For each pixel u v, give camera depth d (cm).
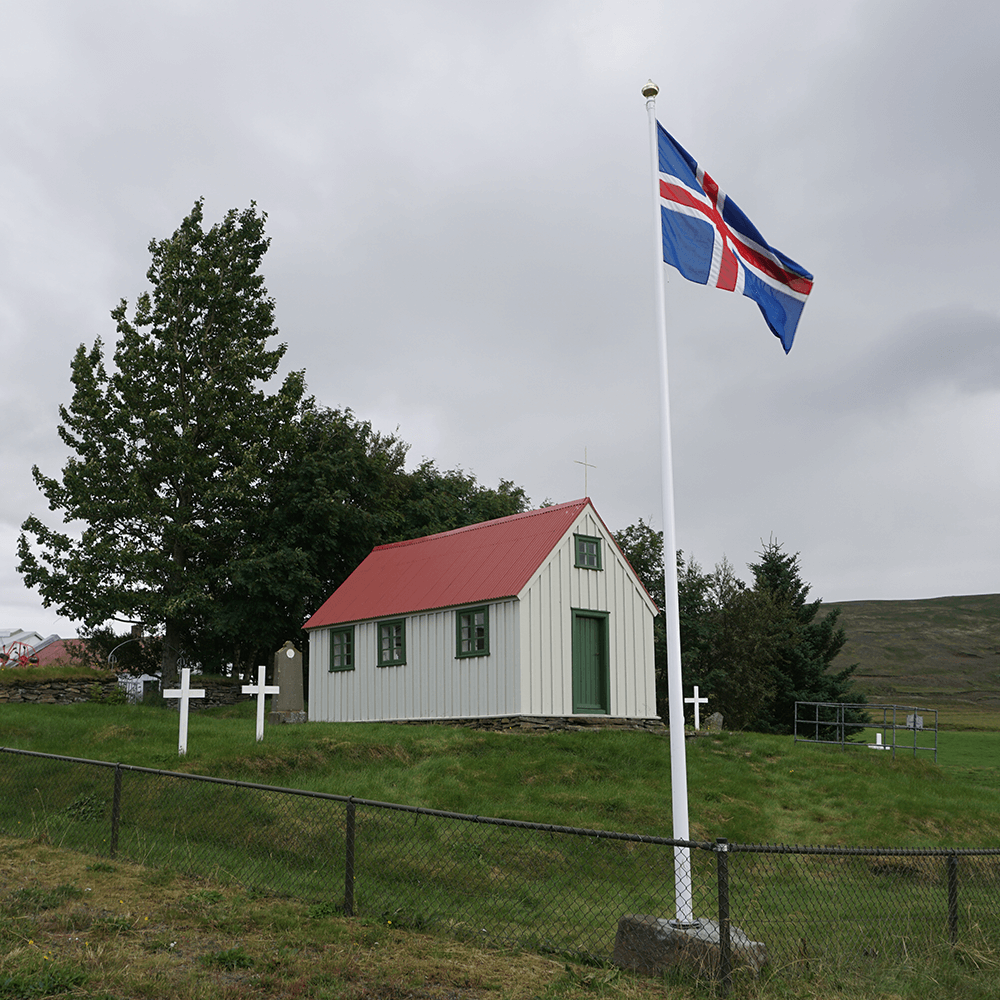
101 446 3553
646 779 1931
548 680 2359
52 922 809
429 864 1162
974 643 12738
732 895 1138
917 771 2350
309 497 3766
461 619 2497
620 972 758
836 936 916
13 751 1259
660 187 1038
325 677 2925
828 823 1770
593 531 2559
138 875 1006
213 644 3959
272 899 941
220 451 3766
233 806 1369
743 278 1086
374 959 756
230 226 3922
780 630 4475
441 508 4491
